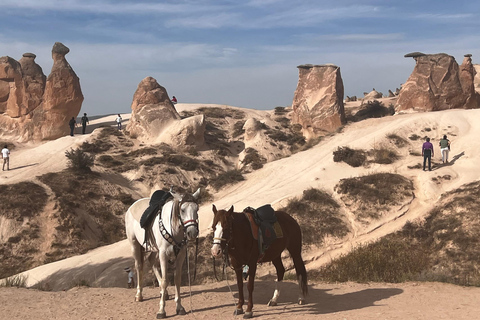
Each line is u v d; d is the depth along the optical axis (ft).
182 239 31.96
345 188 118.93
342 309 32.48
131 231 35.81
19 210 125.39
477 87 250.98
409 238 98.84
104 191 144.36
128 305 34.76
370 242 97.76
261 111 243.40
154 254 36.47
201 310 32.96
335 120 179.83
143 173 156.66
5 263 111.65
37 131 190.90
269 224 32.19
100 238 128.06
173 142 176.45
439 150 141.49
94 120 254.47
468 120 156.56
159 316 31.22
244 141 193.36
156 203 33.96
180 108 235.20
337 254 95.66
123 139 181.78
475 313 30.22
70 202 132.36
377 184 119.85
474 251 86.79
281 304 34.32
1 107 199.72
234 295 37.35
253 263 31.12
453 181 120.16
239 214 31.48
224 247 29.76
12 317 32.48
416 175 125.70
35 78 200.23
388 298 35.45
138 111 186.09
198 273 86.84
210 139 191.11
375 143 144.66
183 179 158.51
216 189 146.51
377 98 271.69
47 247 117.80
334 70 185.57
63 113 191.62
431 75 181.68
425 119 157.69
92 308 34.12
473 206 102.06
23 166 156.66
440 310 31.37
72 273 98.07
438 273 44.32
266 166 155.94
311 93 188.75
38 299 37.24
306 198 115.75
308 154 154.61
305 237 101.19
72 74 193.67
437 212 105.91
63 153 165.48
